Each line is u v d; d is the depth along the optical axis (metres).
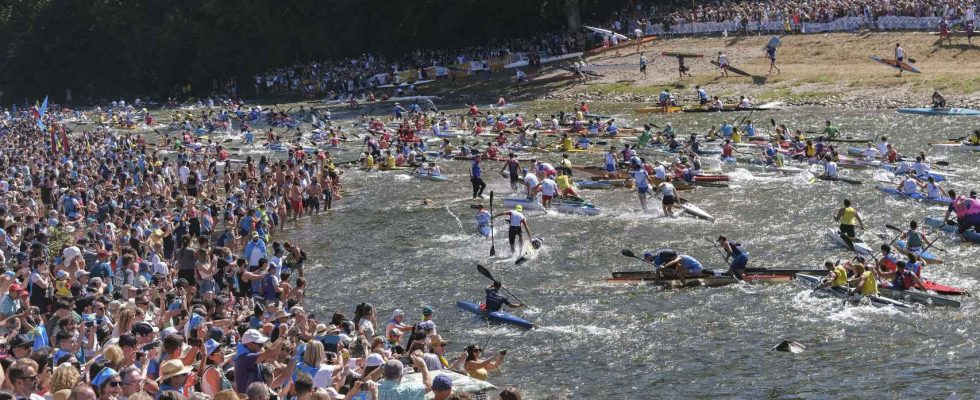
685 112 77.81
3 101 142.50
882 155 53.41
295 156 59.88
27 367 15.39
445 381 16.27
